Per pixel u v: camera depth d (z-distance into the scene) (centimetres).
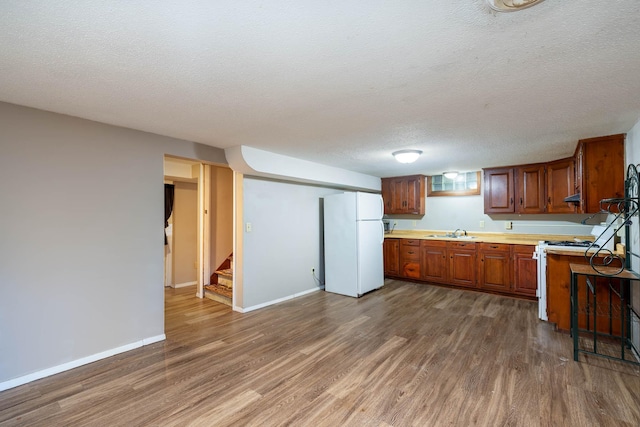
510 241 447
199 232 464
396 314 370
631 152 268
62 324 239
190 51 144
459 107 218
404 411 188
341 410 190
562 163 405
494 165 457
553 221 455
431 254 512
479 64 157
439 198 565
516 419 179
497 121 248
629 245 264
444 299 434
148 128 273
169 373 235
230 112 228
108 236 263
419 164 450
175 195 529
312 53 146
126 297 274
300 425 177
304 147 341
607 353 262
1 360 213
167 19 119
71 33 128
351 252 454
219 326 334
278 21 121
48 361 232
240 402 199
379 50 143
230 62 154
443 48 142
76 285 246
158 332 295
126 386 218
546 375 227
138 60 152
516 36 132
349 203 458
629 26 124
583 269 265
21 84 181
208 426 176
